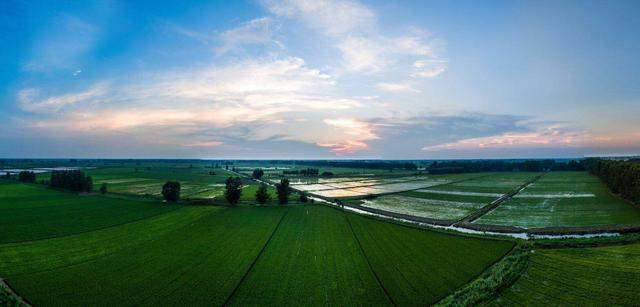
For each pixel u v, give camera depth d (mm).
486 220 71438
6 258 44188
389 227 63031
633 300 31203
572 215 73250
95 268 40875
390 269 40562
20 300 31953
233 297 33219
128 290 34594
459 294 33062
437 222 70125
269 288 35312
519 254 44000
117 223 66062
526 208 85000
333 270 40281
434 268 40844
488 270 39781
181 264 42312
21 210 77812
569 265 40031
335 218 71688
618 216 69500
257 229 61469
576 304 30953
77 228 61344
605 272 37438
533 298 32312
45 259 43969
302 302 32188
